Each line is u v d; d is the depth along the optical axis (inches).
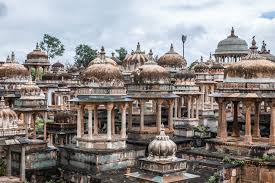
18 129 1131.9
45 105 1571.1
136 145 1457.9
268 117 1663.4
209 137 1675.7
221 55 2696.9
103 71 1315.2
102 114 1852.9
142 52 2217.0
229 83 1294.3
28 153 1306.6
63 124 1685.5
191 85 1882.4
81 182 1217.4
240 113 1786.4
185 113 2062.0
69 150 1315.2
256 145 1229.1
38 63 2755.9
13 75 1913.1
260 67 1254.3
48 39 3826.3
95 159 1234.0
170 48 2284.7
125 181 1114.7
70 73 2726.4
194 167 1196.5
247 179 1168.8
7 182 1125.1
